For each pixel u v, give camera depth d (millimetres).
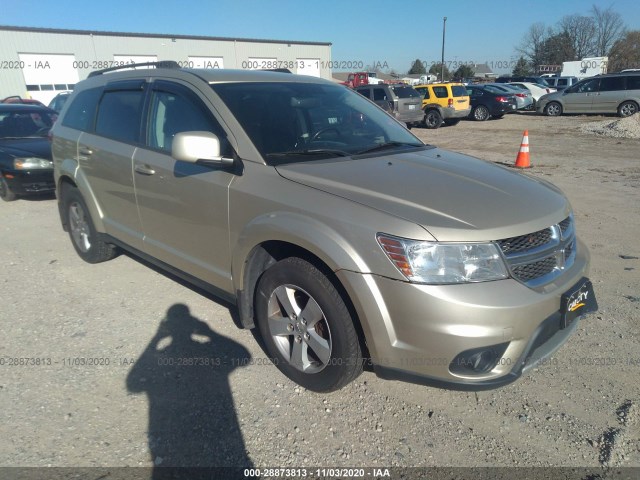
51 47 25391
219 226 3115
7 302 4070
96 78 4648
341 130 3572
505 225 2416
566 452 2451
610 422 2641
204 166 3145
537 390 2914
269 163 2941
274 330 2992
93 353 3305
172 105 3555
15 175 7219
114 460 2393
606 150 12375
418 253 2291
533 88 26172
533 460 2406
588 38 58531
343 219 2477
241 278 3049
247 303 3123
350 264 2410
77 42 26078
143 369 3127
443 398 2865
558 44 60094
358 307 2436
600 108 20547
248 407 2779
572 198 7332
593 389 2902
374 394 2904
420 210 2434
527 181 3102
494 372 2400
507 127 18641
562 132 16516
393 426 2643
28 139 8070
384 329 2395
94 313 3869
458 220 2379
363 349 2645
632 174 9195
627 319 3660
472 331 2254
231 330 3600
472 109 21625
